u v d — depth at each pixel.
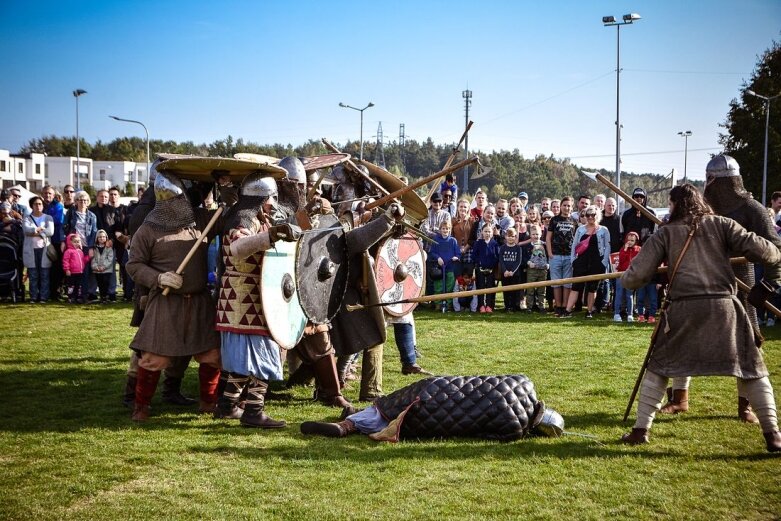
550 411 5.51
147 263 5.88
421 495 4.25
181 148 92.69
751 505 4.11
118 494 4.29
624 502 4.16
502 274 13.35
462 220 14.14
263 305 5.52
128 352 8.87
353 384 7.46
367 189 7.95
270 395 6.79
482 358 8.62
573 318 12.34
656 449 5.12
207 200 6.48
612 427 5.68
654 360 5.26
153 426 5.76
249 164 5.76
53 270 14.28
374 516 3.96
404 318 7.70
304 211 6.03
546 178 84.62
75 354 8.73
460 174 75.00
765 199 37.97
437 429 5.33
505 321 11.91
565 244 12.88
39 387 7.12
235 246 5.50
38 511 4.02
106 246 13.82
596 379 7.43
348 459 4.91
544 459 4.88
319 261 5.76
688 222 5.23
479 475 4.58
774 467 4.73
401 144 90.62
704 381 7.34
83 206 13.80
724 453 5.02
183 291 5.87
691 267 5.12
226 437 5.45
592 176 6.28
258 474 4.61
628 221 12.48
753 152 40.72
